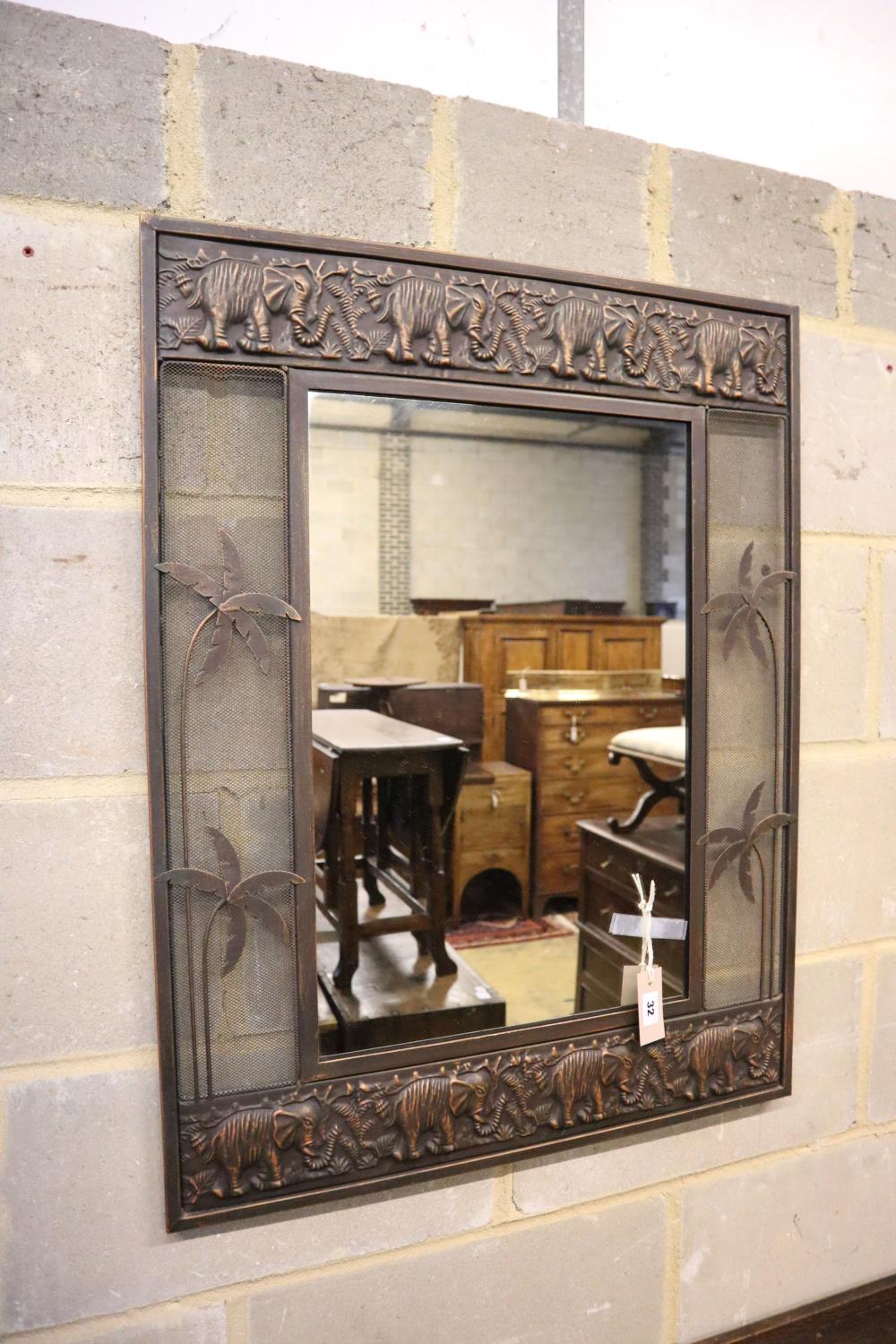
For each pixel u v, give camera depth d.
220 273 0.74
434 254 0.80
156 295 0.73
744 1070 0.97
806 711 1.03
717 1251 1.01
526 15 1.26
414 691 0.97
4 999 0.75
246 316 0.75
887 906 1.09
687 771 0.93
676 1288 0.99
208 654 0.75
